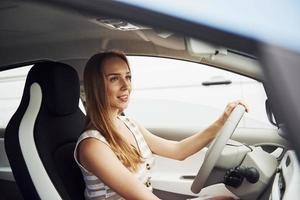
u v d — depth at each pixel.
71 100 1.78
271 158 1.79
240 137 2.31
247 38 0.69
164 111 3.38
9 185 2.55
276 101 0.67
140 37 2.13
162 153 1.90
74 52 2.35
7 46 2.26
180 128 2.61
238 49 0.73
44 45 2.31
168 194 2.16
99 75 1.56
